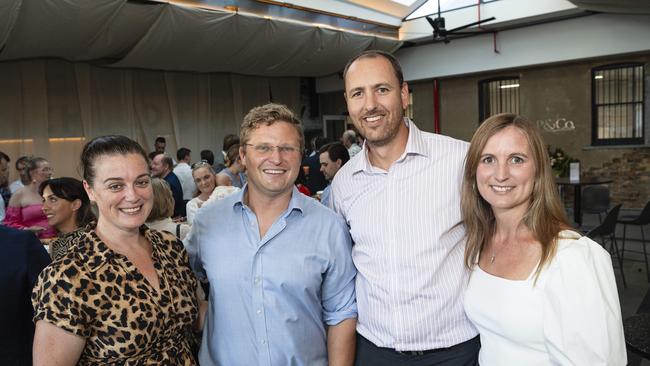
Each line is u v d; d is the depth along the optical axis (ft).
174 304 4.52
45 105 25.99
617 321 3.99
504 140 4.65
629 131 29.01
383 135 5.44
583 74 30.17
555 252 4.30
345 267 5.43
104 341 4.03
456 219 5.32
